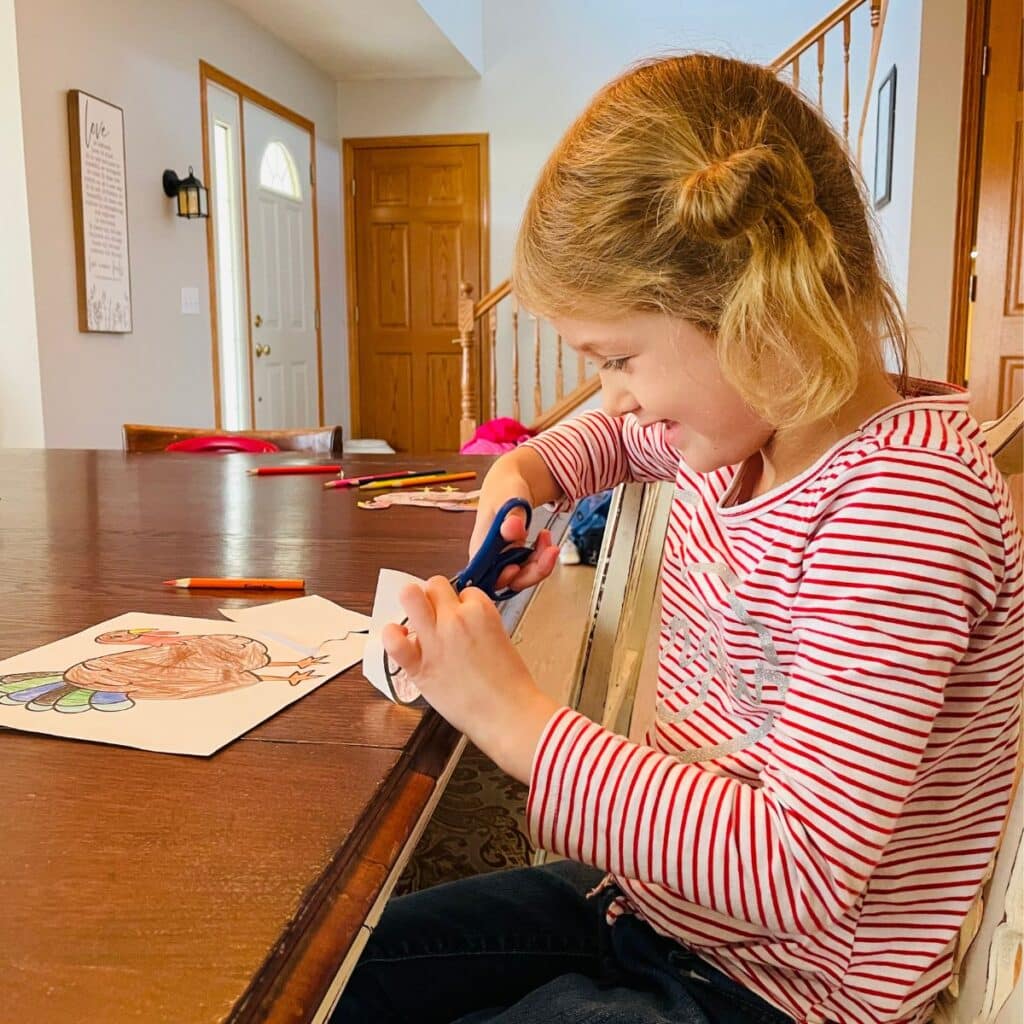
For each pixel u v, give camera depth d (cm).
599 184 58
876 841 54
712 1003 67
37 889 38
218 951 34
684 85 61
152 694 60
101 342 361
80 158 340
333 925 38
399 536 113
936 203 362
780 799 55
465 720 58
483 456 202
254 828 43
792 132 60
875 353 64
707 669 75
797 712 57
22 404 329
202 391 439
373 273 618
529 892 84
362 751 52
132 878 39
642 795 56
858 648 55
